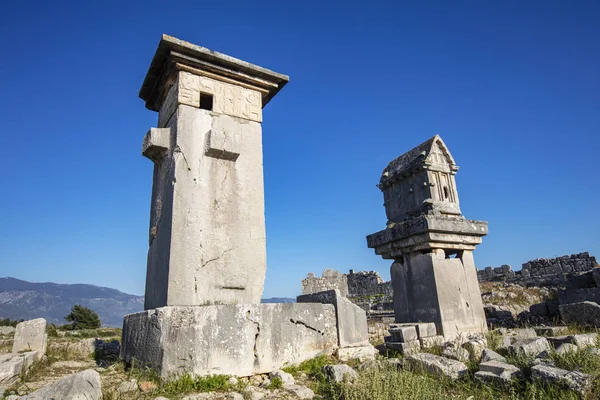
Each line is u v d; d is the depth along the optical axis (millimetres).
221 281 5207
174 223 5078
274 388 4230
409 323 7820
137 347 4750
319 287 28969
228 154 5625
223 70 6008
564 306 8562
